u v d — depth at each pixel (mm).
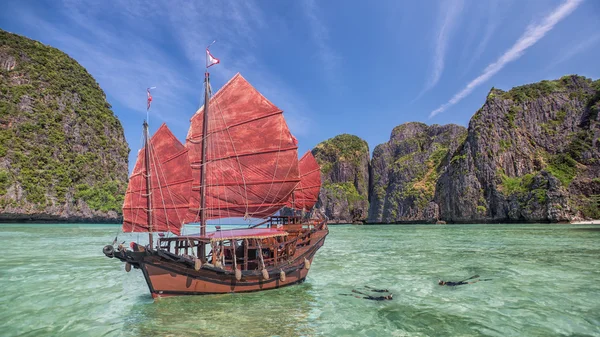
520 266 19156
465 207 106750
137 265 11578
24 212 94750
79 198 108875
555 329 8961
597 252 25266
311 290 13875
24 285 15055
